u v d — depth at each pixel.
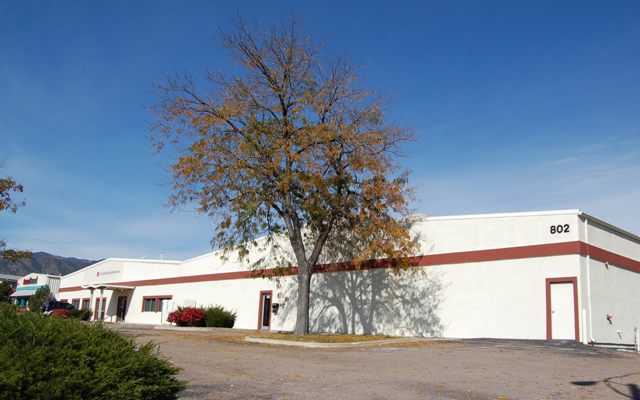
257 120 19.91
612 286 20.73
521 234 20.56
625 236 22.50
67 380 5.68
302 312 21.00
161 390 6.91
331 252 23.48
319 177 19.33
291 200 21.17
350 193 20.59
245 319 32.53
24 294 67.31
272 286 31.11
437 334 22.03
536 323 19.52
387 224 20.59
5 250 18.95
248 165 19.53
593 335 18.80
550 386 9.11
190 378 9.25
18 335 6.24
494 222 21.41
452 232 22.52
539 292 19.67
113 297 46.97
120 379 6.31
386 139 21.12
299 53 21.08
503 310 20.42
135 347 7.34
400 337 21.55
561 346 16.62
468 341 18.77
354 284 26.00
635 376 10.46
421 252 23.27
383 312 24.33
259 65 21.20
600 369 11.38
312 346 16.56
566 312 18.94
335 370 10.83
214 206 19.91
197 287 37.59
